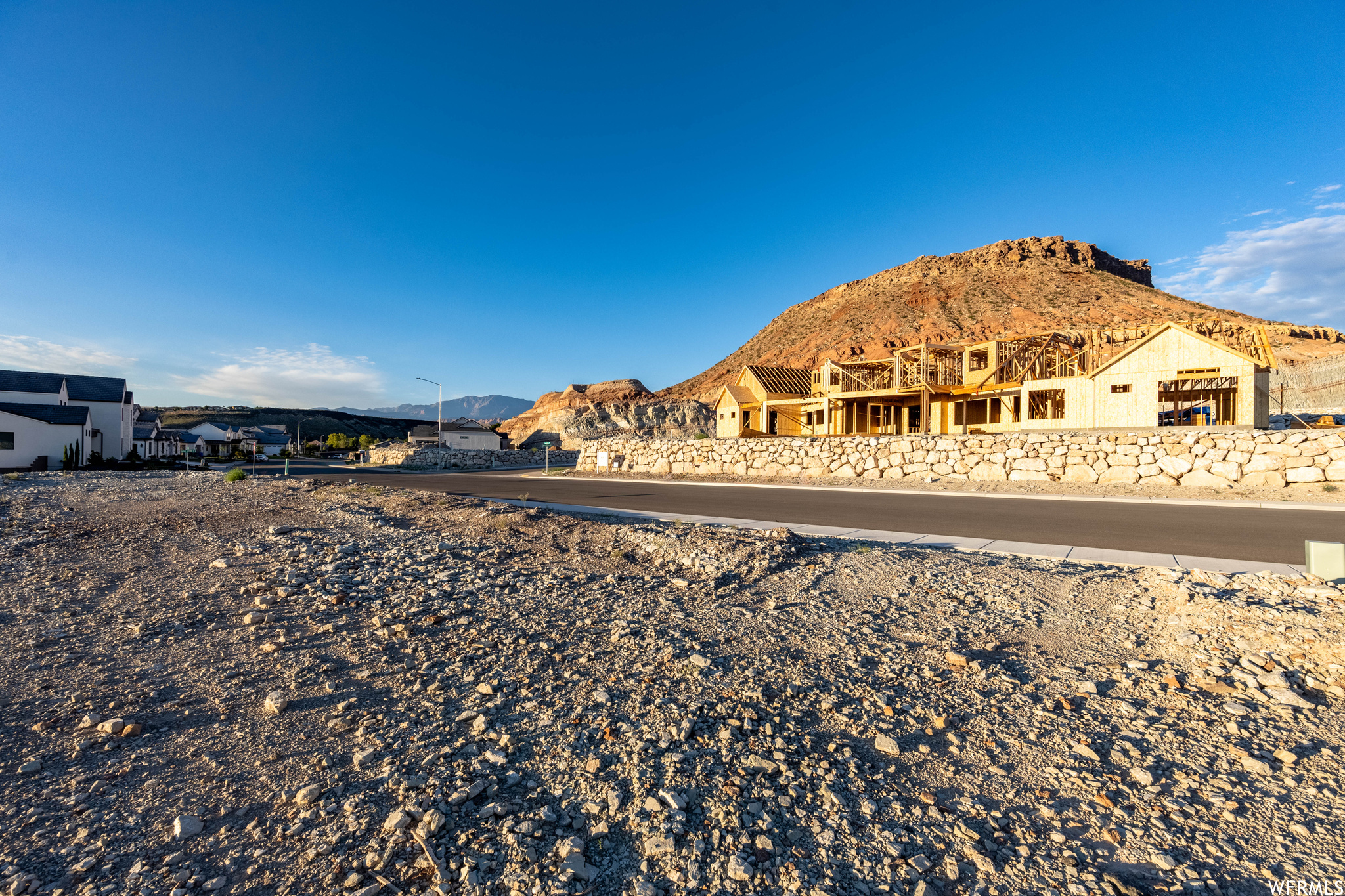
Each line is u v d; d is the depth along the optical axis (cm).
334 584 688
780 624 567
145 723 378
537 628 555
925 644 516
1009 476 1964
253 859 265
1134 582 682
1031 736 367
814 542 934
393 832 283
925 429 2955
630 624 564
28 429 3950
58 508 1179
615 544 902
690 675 452
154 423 7525
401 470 4397
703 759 341
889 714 394
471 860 265
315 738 364
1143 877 255
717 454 2689
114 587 675
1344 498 1435
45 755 339
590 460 3272
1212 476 1680
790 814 297
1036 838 281
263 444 9644
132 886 246
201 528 1009
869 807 302
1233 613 539
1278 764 331
